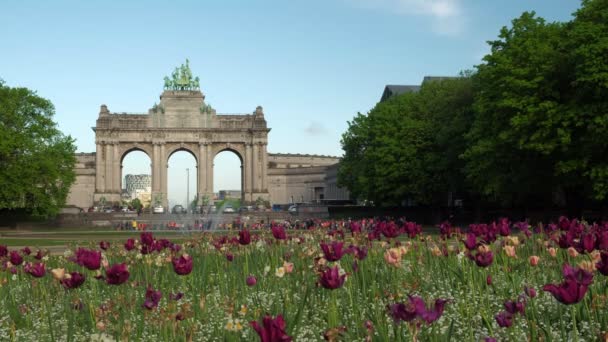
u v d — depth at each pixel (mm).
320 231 32094
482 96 76688
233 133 185750
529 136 67875
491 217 106188
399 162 112875
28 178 108812
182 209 179375
